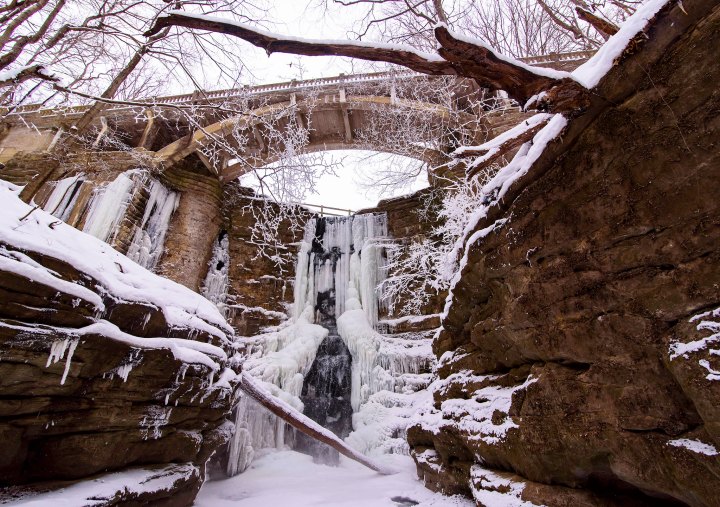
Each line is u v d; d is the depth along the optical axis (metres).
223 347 5.91
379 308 14.35
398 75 12.34
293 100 12.52
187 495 5.10
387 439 10.12
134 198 12.20
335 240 16.70
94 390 3.65
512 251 3.50
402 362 12.19
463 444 4.82
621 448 2.41
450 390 5.45
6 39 4.60
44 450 3.38
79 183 12.19
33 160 12.45
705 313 1.98
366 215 16.53
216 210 14.76
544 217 3.08
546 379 3.12
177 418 4.84
